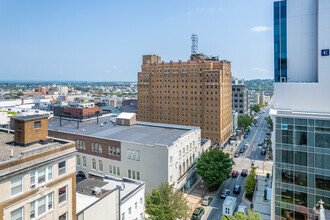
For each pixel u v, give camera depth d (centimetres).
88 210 2983
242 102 16550
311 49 3756
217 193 6038
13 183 2202
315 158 3334
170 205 4053
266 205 5284
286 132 3516
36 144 2845
